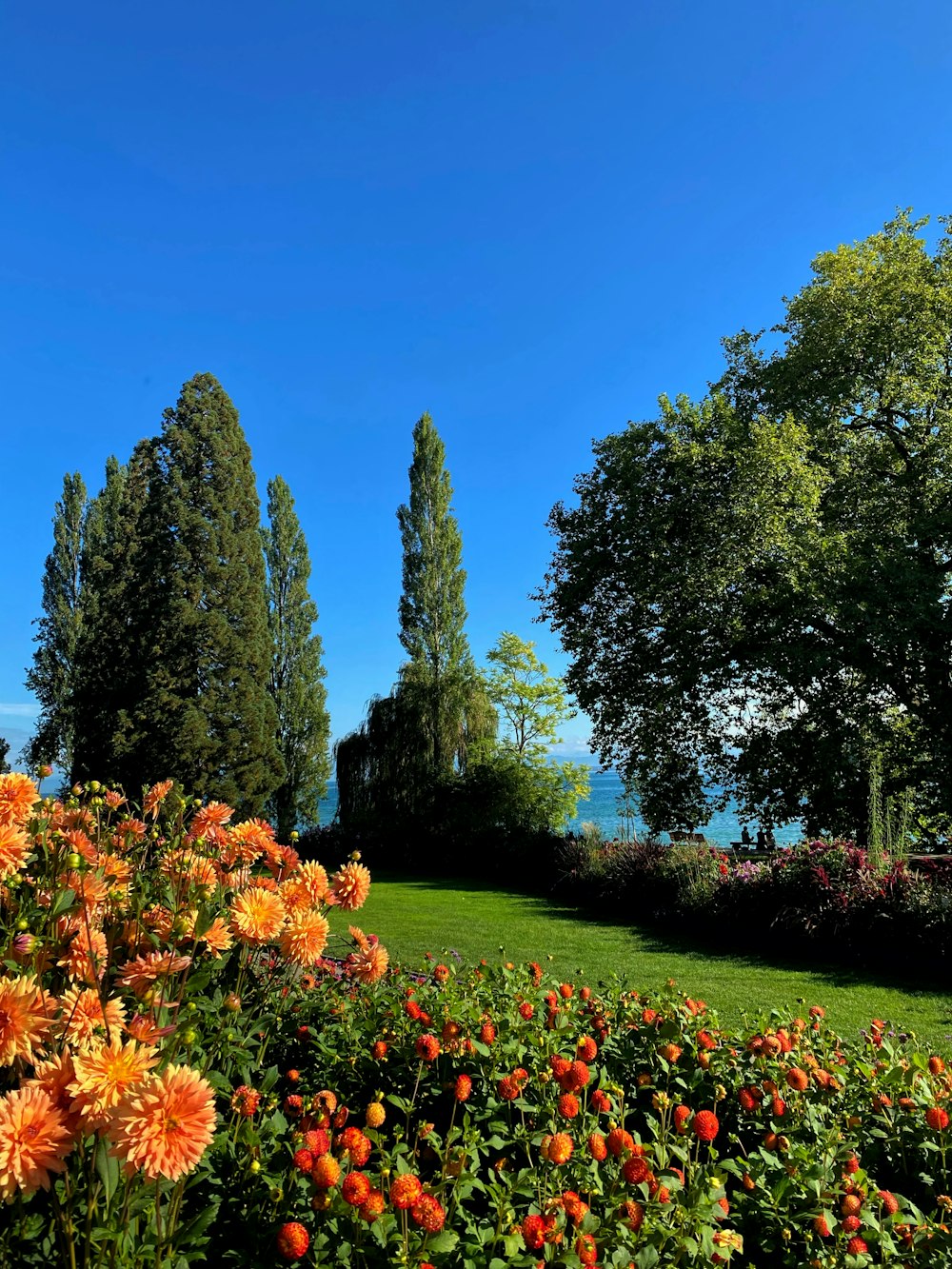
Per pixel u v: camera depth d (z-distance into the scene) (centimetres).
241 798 2045
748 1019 339
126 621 2125
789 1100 263
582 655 1783
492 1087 256
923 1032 551
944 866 850
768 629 1474
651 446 1653
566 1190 201
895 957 758
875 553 1436
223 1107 223
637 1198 201
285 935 249
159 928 221
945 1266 196
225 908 245
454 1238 168
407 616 2681
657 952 837
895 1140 253
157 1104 130
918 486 1541
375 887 1465
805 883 855
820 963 782
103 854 245
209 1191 193
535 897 1312
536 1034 280
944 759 1366
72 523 2950
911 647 1373
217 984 283
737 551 1435
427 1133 213
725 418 1539
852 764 1407
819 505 1520
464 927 974
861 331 1617
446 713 2047
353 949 321
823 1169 217
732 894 911
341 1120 215
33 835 224
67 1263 153
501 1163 205
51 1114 130
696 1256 183
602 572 1708
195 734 1961
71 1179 150
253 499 2280
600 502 1739
